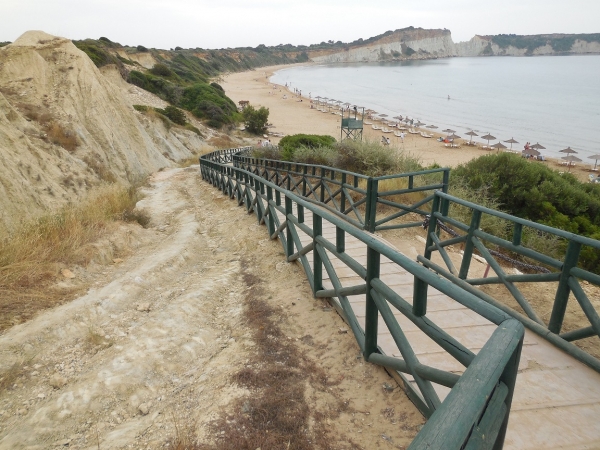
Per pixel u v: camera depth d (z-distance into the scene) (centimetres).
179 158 3122
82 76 2086
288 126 5575
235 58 18175
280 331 388
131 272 598
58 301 503
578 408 269
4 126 1195
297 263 547
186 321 438
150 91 4819
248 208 897
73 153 1631
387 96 8694
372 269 291
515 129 4797
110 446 262
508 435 247
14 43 2095
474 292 438
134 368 355
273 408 278
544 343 345
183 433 263
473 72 15125
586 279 315
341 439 251
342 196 820
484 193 958
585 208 982
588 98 7381
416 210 687
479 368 135
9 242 586
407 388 280
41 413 304
